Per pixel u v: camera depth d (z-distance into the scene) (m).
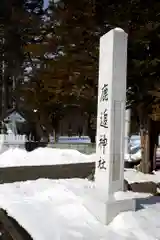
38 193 6.89
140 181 10.14
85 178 9.49
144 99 10.02
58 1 11.16
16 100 21.28
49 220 5.00
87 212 5.24
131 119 14.93
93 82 10.54
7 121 21.58
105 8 9.54
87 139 25.11
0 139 17.53
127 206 5.02
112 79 5.09
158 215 5.02
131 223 4.70
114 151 5.11
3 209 5.89
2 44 16.92
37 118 21.83
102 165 5.26
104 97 5.27
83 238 4.30
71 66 10.79
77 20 10.20
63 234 4.44
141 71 9.16
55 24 11.34
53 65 11.58
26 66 18.69
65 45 10.66
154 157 12.05
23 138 18.25
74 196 6.13
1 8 15.99
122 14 9.29
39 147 18.17
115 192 5.11
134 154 16.42
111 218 4.86
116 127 5.13
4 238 4.79
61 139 25.39
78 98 12.48
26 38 14.67
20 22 15.65
